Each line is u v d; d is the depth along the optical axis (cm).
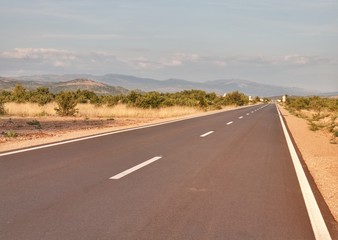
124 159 985
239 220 527
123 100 4041
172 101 4406
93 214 537
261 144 1368
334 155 1244
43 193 639
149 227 491
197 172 846
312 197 658
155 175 803
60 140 1345
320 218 546
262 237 466
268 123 2508
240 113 4041
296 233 483
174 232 475
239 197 645
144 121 2566
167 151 1146
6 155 1000
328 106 4462
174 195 648
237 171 870
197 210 567
